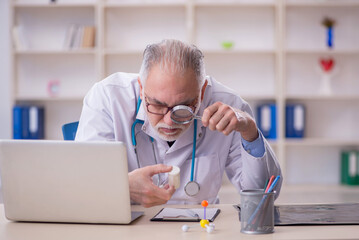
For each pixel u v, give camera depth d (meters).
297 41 4.69
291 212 1.47
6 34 4.68
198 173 1.87
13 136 4.43
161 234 1.25
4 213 1.55
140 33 4.70
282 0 4.47
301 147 4.75
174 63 1.53
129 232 1.27
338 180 4.76
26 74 4.73
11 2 4.51
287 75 4.72
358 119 4.73
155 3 4.48
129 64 4.72
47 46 4.71
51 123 4.72
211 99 1.92
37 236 1.25
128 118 1.88
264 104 4.57
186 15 4.67
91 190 1.34
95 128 1.88
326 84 4.60
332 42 4.59
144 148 1.88
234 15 4.69
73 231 1.30
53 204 1.38
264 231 1.23
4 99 4.70
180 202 1.88
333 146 4.76
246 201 1.25
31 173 1.37
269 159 1.73
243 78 4.72
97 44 4.52
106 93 1.92
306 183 4.74
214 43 4.70
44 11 4.70
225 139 1.92
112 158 1.32
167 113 1.57
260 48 4.69
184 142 1.84
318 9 4.67
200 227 1.33
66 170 1.35
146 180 1.46
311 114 4.75
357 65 4.71
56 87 4.65
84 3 4.54
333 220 1.35
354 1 4.54
